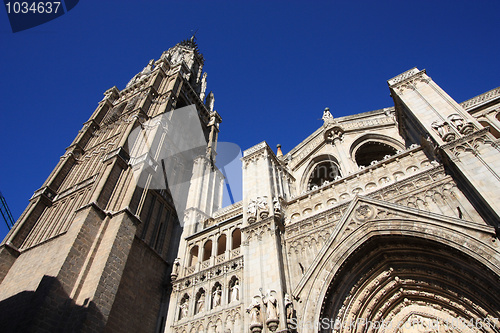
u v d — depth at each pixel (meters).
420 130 21.39
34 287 21.83
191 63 65.94
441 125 19.11
